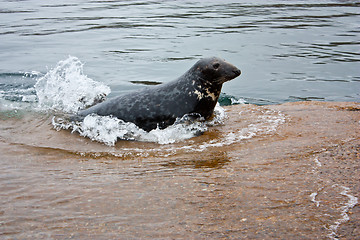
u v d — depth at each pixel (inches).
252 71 504.1
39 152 239.0
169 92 295.4
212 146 241.3
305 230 139.1
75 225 147.7
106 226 146.6
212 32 723.4
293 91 428.5
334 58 558.3
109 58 553.0
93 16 890.7
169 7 1031.6
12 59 541.3
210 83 292.4
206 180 185.3
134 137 271.7
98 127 282.8
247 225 144.1
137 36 695.7
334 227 139.8
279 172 190.5
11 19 845.8
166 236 139.1
